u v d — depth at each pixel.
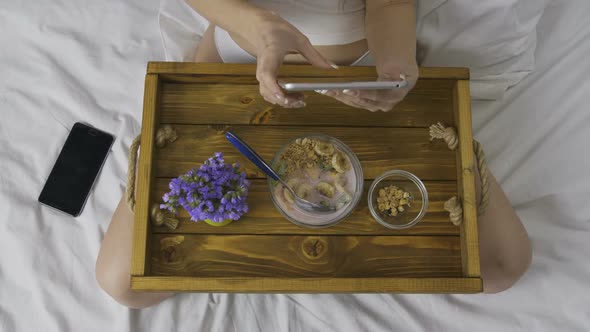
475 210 0.98
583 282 1.24
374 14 1.04
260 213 1.01
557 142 1.34
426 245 1.00
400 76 0.91
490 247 1.15
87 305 1.27
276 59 0.83
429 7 1.11
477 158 1.05
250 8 0.87
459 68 1.04
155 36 1.47
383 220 1.01
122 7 1.48
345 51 1.15
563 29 1.39
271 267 0.99
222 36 1.16
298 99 0.86
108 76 1.43
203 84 1.07
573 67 1.38
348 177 1.03
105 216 1.33
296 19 1.05
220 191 0.93
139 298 1.20
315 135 1.04
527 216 1.30
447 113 1.07
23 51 1.44
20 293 1.27
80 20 1.46
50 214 1.33
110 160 1.37
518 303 1.25
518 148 1.34
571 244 1.27
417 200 1.03
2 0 1.46
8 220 1.32
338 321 1.25
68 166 1.36
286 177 1.03
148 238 0.98
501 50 1.22
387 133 1.06
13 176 1.35
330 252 0.99
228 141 1.05
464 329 1.25
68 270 1.29
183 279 0.94
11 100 1.40
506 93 1.39
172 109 1.06
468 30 1.17
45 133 1.39
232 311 1.26
